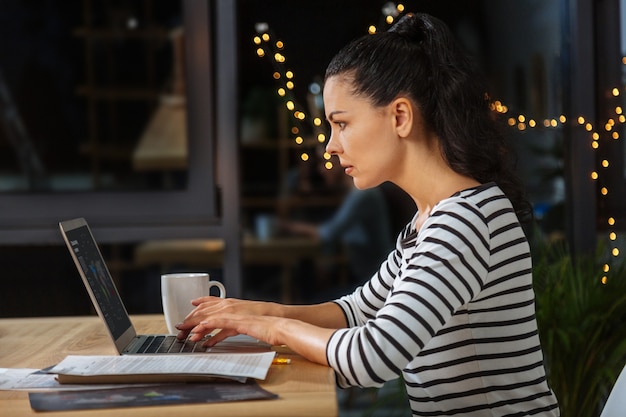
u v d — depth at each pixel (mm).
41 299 3104
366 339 1433
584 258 3010
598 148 3141
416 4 3262
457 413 1578
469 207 1514
